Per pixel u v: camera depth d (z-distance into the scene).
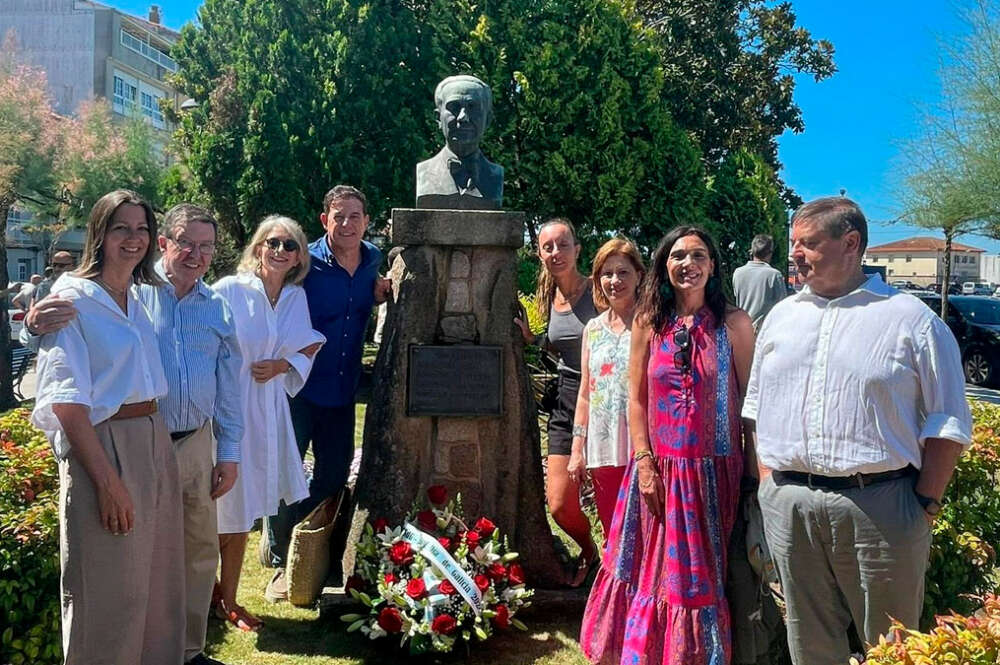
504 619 3.70
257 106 10.94
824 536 2.66
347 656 3.67
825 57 19.89
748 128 19.91
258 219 11.20
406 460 4.16
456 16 11.98
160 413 3.13
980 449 4.02
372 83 11.23
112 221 2.86
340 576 4.25
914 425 2.58
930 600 3.53
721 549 3.11
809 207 2.74
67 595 2.78
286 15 11.30
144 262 3.00
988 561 3.64
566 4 12.11
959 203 14.16
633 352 3.31
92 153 14.38
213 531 3.43
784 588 2.82
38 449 3.82
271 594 4.25
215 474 3.39
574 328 4.28
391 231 4.24
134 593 2.84
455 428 4.23
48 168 12.37
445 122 4.25
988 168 13.58
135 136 16.11
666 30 17.55
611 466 3.68
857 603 2.65
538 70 11.72
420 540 3.76
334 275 4.32
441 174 4.31
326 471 4.46
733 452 3.16
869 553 2.56
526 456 4.26
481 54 11.77
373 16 11.34
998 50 13.48
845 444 2.58
